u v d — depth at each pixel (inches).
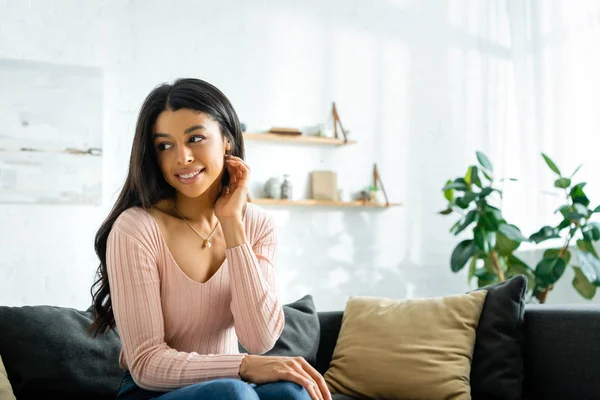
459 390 95.2
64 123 141.3
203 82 65.3
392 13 173.2
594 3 153.9
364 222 167.3
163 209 66.4
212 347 66.2
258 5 159.5
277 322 64.7
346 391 100.6
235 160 66.6
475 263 155.2
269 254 71.4
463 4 180.4
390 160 170.6
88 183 142.3
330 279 163.0
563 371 92.9
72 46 143.2
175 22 151.9
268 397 53.5
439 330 100.7
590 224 136.8
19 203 138.3
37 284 139.0
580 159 155.1
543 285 141.6
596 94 151.9
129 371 65.1
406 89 173.3
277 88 159.9
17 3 139.9
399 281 169.6
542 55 167.0
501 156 179.2
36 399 85.6
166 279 63.2
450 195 154.1
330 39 166.1
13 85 138.3
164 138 62.8
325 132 161.2
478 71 180.2
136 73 148.1
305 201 157.1
